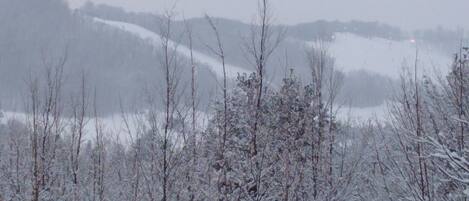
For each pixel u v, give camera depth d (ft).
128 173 43.96
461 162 21.71
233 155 41.81
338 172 52.47
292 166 43.09
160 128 38.32
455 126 29.37
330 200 47.91
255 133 42.06
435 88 33.19
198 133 40.47
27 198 49.96
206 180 39.73
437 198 27.99
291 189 42.04
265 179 41.73
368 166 51.44
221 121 42.29
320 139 51.16
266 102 49.08
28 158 53.26
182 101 39.17
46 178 52.24
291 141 45.80
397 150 35.40
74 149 55.72
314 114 52.75
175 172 38.11
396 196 32.78
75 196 51.01
